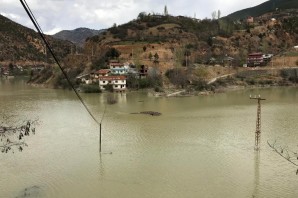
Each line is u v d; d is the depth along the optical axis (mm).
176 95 106312
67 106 87312
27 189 35250
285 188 34969
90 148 49219
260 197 32938
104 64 147375
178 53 151875
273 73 145375
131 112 78000
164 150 47969
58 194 34188
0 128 20188
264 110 79062
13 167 41406
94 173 39531
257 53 164500
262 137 54094
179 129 60500
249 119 68562
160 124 64875
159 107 84875
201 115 73500
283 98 99812
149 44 161625
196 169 40312
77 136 55938
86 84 124562
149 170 40281
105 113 77000
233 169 40281
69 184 36531
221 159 43844
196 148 48719
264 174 38625
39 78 162625
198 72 136125
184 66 143375
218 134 56562
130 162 43094
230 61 159500
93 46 179875
